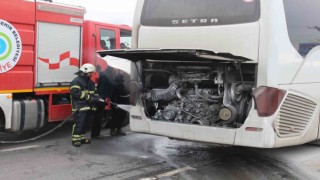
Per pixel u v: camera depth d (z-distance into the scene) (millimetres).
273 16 5688
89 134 8922
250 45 5715
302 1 6465
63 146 7562
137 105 6738
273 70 5672
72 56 8164
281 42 5809
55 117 7965
